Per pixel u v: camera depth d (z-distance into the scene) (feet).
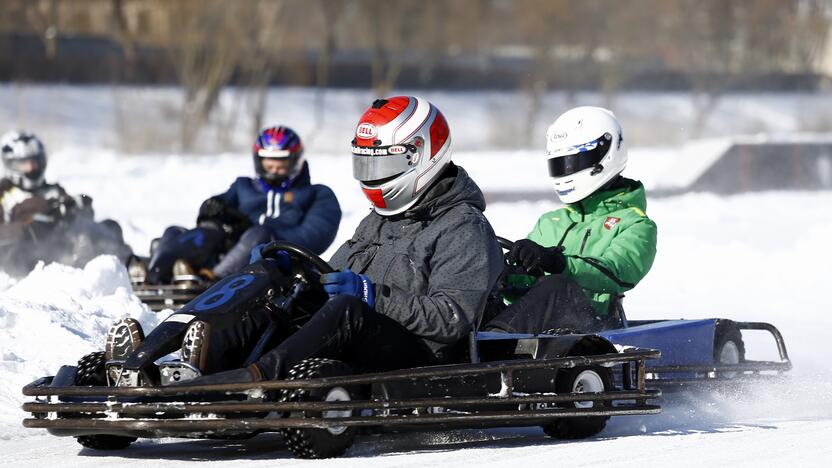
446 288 59.77
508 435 64.23
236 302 56.65
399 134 61.21
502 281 74.95
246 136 451.53
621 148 78.59
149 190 248.93
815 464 53.06
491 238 61.31
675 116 538.06
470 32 615.57
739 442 60.03
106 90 469.57
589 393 61.57
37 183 132.57
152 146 410.52
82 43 500.74
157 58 488.44
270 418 53.06
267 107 491.31
